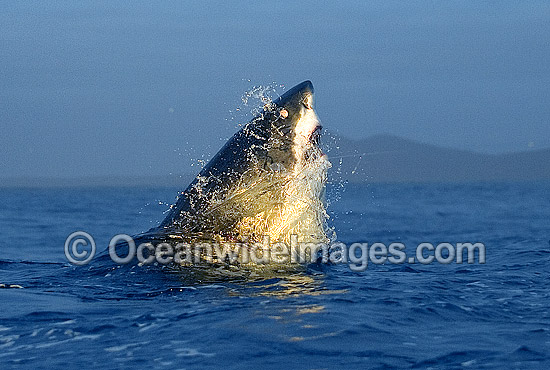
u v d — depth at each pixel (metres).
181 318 12.44
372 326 12.07
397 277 17.17
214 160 16.84
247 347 10.94
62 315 12.83
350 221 51.00
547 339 11.67
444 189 157.12
